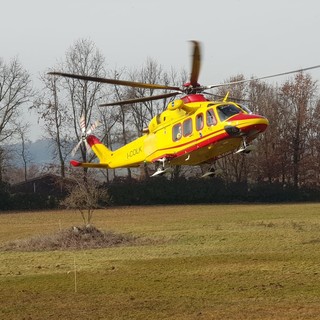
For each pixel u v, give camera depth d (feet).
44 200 604.90
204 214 486.79
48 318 134.62
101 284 174.19
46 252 259.39
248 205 622.13
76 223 422.82
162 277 183.62
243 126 206.28
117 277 185.16
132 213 518.78
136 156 249.75
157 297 154.51
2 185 611.88
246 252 235.40
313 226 339.57
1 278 188.24
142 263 213.05
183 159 224.33
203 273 188.85
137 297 155.43
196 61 211.20
